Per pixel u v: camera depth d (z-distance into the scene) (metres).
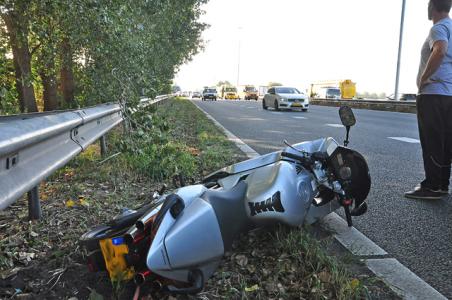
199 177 5.86
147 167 5.83
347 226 4.14
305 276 2.98
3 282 2.88
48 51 7.04
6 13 5.95
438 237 3.90
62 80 11.55
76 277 2.95
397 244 3.73
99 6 5.26
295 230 3.50
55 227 3.82
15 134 2.83
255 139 10.24
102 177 5.48
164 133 6.80
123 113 5.81
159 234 2.40
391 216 4.46
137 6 7.07
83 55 7.66
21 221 3.95
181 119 15.02
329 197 3.83
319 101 37.59
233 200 2.94
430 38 4.85
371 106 27.86
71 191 4.83
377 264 3.29
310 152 3.63
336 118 18.14
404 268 3.24
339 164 3.55
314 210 3.71
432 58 4.75
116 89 5.91
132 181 5.52
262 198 3.10
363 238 3.82
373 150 8.64
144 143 6.04
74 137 4.59
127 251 2.45
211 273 2.66
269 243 3.47
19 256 3.23
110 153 6.80
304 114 21.09
